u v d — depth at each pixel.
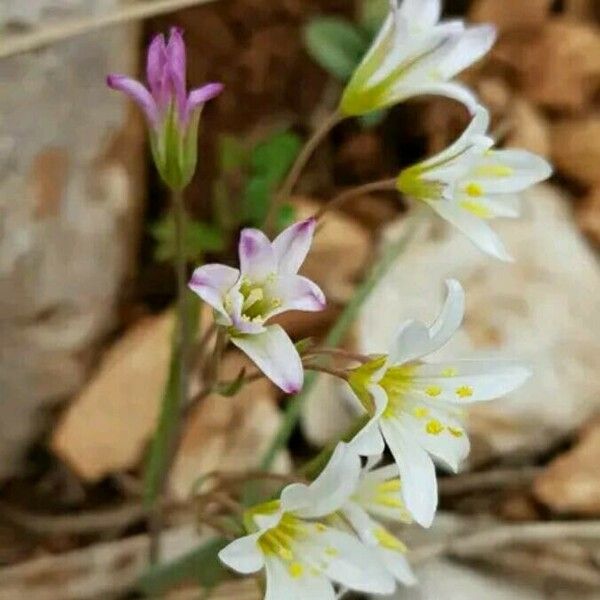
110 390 0.24
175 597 0.23
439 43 0.17
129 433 0.24
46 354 0.24
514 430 0.25
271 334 0.15
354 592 0.23
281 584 0.16
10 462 0.25
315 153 0.29
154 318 0.25
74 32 0.23
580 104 0.31
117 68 0.24
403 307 0.26
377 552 0.17
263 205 0.26
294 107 0.29
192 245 0.26
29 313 0.24
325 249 0.27
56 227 0.24
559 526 0.24
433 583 0.23
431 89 0.17
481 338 0.26
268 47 0.29
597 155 0.29
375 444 0.16
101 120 0.24
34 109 0.24
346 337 0.26
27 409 0.25
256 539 0.16
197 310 0.19
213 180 0.27
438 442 0.16
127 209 0.25
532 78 0.31
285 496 0.16
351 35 0.28
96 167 0.24
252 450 0.25
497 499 0.25
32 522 0.24
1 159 0.23
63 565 0.23
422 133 0.29
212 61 0.28
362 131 0.29
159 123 0.17
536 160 0.18
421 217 0.25
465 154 0.17
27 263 0.24
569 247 0.27
